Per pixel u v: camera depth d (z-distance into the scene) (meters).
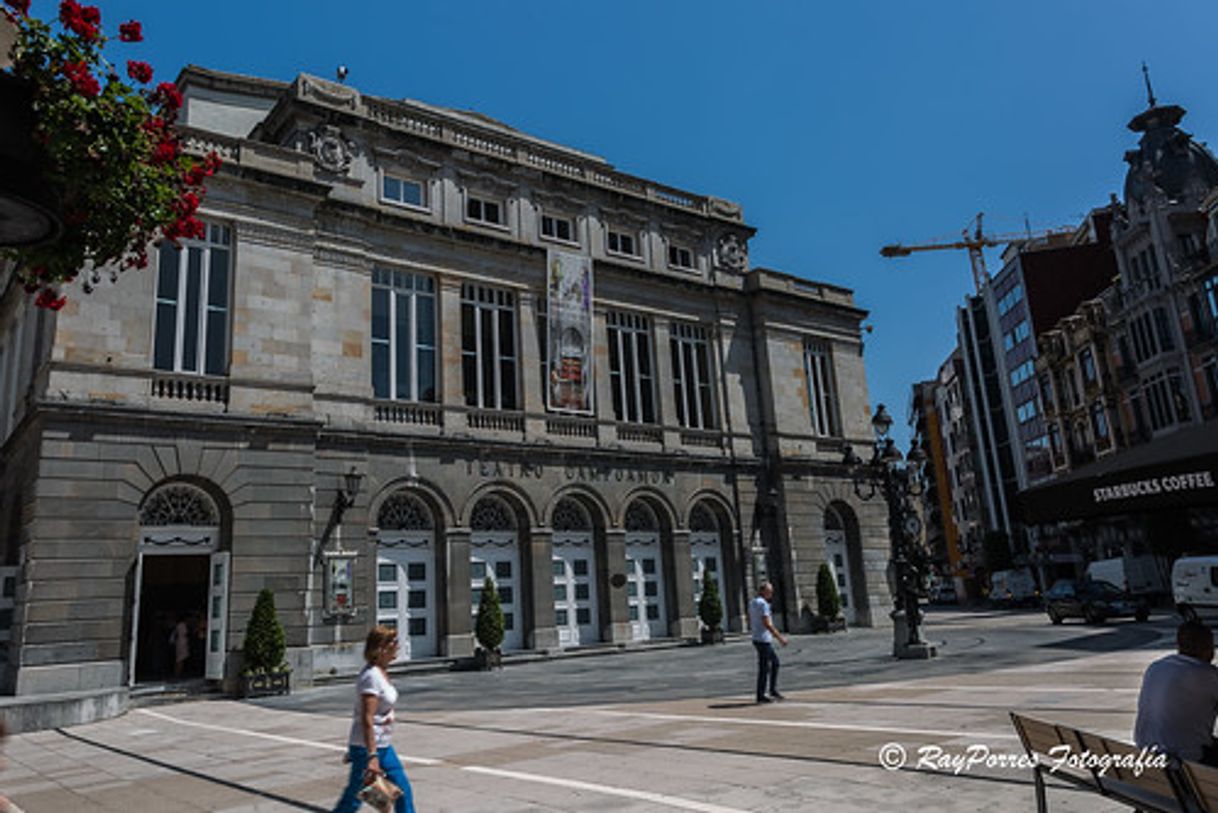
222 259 21.95
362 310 24.50
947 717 10.56
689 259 34.22
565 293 28.72
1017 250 67.62
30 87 4.68
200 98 29.70
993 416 73.75
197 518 20.34
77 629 17.91
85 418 18.86
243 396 21.11
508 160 28.98
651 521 30.19
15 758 12.34
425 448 24.62
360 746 5.78
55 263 5.44
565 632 27.03
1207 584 29.61
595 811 6.98
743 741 9.82
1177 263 44.53
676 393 32.19
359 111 26.09
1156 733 5.62
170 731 14.37
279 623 19.88
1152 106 50.28
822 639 29.19
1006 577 57.81
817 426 35.59
